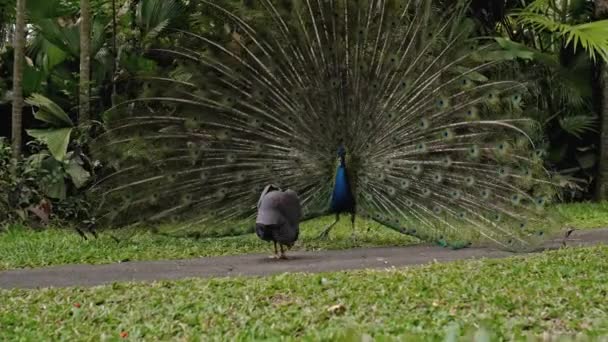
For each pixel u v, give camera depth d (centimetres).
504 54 1784
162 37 1780
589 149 2330
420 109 1309
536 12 2242
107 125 1369
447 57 1312
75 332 725
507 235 1237
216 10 1362
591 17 2292
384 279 958
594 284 917
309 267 1130
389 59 1320
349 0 1323
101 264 1212
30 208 1725
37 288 986
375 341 625
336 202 1320
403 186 1299
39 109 1873
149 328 727
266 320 750
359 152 1319
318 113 1324
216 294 894
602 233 1559
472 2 2219
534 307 788
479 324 693
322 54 1328
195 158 1338
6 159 1769
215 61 1352
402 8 1330
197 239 1375
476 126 1298
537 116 1933
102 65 1886
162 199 1342
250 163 1340
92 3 1948
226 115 1345
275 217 1194
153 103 1370
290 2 1334
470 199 1274
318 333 667
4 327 755
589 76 2278
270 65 1338
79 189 1769
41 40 1977
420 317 743
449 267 1059
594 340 619
